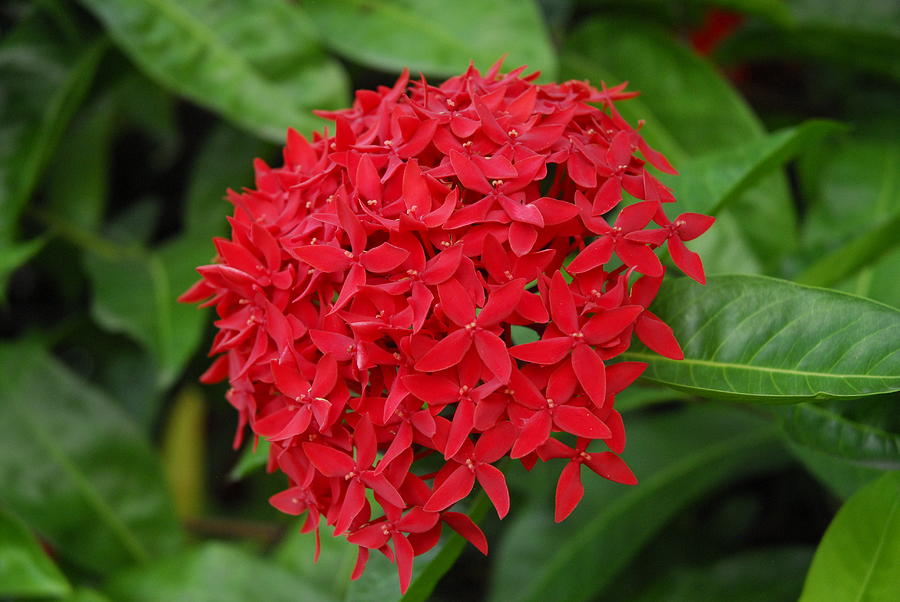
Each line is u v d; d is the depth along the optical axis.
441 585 0.63
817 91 0.62
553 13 0.59
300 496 0.43
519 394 0.41
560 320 0.41
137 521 0.57
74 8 0.58
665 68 0.57
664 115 0.57
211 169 0.60
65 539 0.56
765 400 0.41
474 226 0.42
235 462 0.70
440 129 0.42
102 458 0.57
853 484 0.47
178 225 0.67
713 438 0.55
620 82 0.57
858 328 0.41
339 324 0.42
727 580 0.54
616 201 0.42
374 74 0.60
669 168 0.44
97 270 0.58
